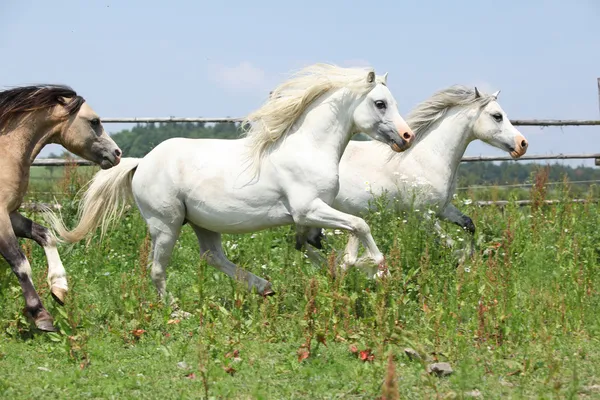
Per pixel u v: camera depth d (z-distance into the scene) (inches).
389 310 312.5
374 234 419.2
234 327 317.4
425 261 348.5
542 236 491.2
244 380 263.7
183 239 537.6
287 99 363.9
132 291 344.2
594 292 379.9
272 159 362.3
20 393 247.0
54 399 243.3
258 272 426.6
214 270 435.5
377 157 444.5
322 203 358.9
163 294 385.1
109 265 470.9
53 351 299.7
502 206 653.9
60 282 336.5
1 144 331.3
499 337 308.7
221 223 370.9
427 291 337.1
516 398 242.7
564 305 330.0
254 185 362.9
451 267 394.0
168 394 248.1
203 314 330.0
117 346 307.0
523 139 455.8
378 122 366.6
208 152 374.0
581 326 331.9
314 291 300.7
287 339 313.0
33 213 555.8
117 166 390.0
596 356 291.7
